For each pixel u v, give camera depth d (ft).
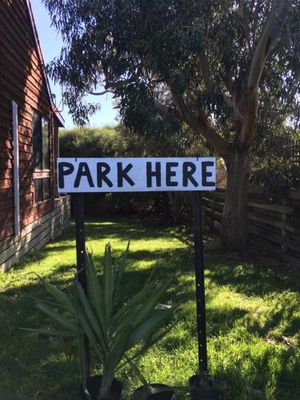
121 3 19.24
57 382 9.13
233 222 23.93
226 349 10.55
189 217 38.32
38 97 28.48
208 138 23.71
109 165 8.35
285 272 19.34
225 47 19.65
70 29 21.17
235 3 19.80
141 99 20.49
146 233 34.60
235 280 17.61
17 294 15.37
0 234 18.90
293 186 20.31
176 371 9.39
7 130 20.53
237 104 22.26
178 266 20.31
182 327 11.91
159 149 30.76
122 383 8.43
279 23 19.15
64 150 56.34
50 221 31.17
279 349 10.63
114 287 8.05
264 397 8.55
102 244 28.32
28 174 25.00
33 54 26.73
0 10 19.35
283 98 21.30
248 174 23.71
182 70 20.03
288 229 20.63
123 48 19.75
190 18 18.90
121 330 7.38
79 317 7.57
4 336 11.45
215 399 7.80
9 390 8.87
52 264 20.97
